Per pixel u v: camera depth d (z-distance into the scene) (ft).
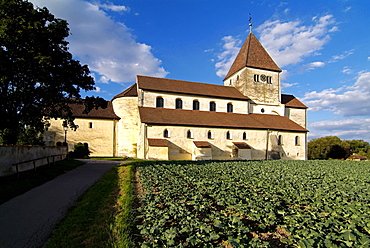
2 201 33.78
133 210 28.48
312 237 20.74
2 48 51.16
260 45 169.37
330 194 36.55
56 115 71.36
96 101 73.41
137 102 131.64
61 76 61.77
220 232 21.35
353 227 22.72
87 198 35.29
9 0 51.85
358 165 89.97
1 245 21.18
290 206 31.50
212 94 141.79
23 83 58.13
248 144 130.93
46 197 36.27
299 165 84.02
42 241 22.03
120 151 128.67
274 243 21.57
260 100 157.89
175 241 20.02
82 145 111.14
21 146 53.47
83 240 21.80
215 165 74.84
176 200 31.53
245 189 39.19
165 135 114.83
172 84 141.08
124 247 19.39
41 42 55.57
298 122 169.58
